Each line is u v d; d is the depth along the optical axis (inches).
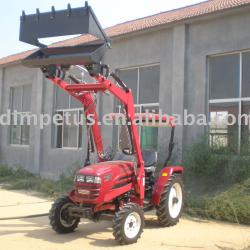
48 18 297.1
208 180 450.3
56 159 673.0
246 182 406.3
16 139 788.6
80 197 306.2
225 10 452.4
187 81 499.8
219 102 476.4
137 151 322.7
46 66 305.9
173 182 354.3
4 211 420.5
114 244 293.9
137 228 299.6
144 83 557.3
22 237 313.9
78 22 285.9
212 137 478.3
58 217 316.8
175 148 494.9
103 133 592.7
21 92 785.6
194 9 548.7
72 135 655.1
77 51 296.5
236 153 444.8
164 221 344.2
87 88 309.0
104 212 312.2
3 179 688.4
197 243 298.8
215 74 483.5
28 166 737.6
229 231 336.5
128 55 568.4
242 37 453.4
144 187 336.8
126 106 312.7
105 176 303.6
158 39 535.8
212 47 478.0
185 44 501.4
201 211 387.5
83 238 310.5
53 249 282.0
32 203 471.8
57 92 695.1
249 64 454.6
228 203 376.8
